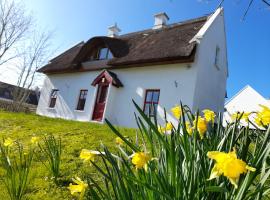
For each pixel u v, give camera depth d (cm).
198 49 1257
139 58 1362
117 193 137
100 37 1686
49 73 1991
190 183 122
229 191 112
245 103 3106
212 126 171
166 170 133
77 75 1800
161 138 130
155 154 162
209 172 122
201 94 1263
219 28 1528
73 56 1938
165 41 1403
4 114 1155
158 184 127
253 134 171
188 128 174
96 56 1792
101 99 1568
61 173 430
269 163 131
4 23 2339
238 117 157
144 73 1388
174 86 1252
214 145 141
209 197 119
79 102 1725
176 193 121
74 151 577
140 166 123
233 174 76
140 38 1677
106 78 1490
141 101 1343
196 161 130
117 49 1594
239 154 123
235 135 139
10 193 314
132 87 1413
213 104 1435
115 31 2066
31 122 998
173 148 126
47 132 799
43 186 380
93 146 619
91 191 137
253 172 103
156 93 1323
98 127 901
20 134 780
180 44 1292
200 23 1484
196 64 1230
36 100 4184
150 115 162
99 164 448
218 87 1512
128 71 1467
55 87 1919
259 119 151
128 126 1347
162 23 1762
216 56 1522
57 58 2120
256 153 120
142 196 130
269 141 116
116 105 1444
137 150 133
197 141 140
